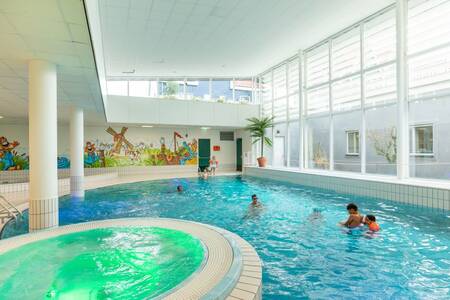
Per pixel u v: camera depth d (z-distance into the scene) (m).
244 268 2.82
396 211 6.46
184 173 16.56
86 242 4.20
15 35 3.90
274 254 4.17
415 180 7.80
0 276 3.28
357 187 8.48
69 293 2.96
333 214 6.52
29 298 2.87
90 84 6.55
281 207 7.43
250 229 5.50
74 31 3.81
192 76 15.44
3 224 5.61
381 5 8.30
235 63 13.16
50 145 5.00
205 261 2.97
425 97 7.73
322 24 9.36
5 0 2.99
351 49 10.38
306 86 12.59
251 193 9.68
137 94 14.80
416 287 3.15
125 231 4.53
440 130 9.07
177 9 7.19
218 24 8.32
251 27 8.80
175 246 4.06
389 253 4.13
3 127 13.41
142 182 12.50
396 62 8.19
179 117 15.12
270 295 3.02
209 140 17.89
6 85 6.40
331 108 11.10
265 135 15.98
